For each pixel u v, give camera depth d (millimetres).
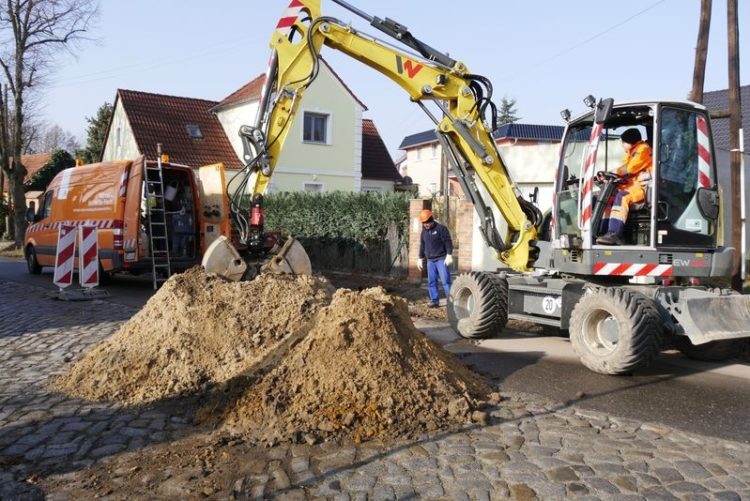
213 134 29203
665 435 5109
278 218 20750
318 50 8930
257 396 5285
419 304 12102
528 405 5832
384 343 5609
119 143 29938
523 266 8961
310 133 28359
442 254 11484
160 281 13570
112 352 6371
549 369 7223
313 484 4168
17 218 26188
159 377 5992
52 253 15281
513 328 10055
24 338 8555
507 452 4707
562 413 5629
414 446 4777
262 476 4266
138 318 6746
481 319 8711
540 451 4730
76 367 6465
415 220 15133
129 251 12359
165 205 12758
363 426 4980
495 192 9086
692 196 7586
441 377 5723
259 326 6422
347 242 17750
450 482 4207
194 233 12875
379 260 16844
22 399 5820
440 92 9039
